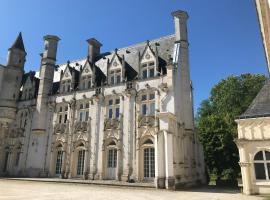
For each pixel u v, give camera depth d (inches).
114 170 1135.6
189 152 1118.4
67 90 1441.9
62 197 621.9
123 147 1127.0
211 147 1398.9
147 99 1136.8
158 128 1022.4
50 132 1393.9
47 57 1537.9
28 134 1473.9
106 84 1277.1
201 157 1243.2
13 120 1576.0
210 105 2020.2
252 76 1818.4
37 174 1337.4
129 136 1119.0
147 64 1200.8
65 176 1250.0
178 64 1175.6
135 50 1376.7
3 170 1503.4
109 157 1169.4
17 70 1649.9
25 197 603.8
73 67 1528.1
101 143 1195.9
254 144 812.6
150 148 1060.5
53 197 617.3
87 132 1251.8
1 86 1589.6
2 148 1531.7
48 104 1460.4
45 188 837.8
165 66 1163.9
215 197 691.4
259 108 853.2
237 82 1839.3
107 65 1321.4
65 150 1301.7
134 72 1256.2
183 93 1165.1
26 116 1541.6
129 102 1170.0
